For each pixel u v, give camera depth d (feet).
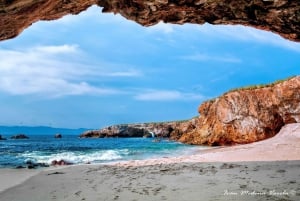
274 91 80.38
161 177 27.96
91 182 27.53
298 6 26.27
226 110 91.04
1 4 22.16
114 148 104.88
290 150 46.03
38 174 33.71
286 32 32.48
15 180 30.73
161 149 89.76
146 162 43.01
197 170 31.37
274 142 58.70
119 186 24.81
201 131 106.63
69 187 25.71
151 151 82.99
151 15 30.35
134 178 28.27
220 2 27.48
